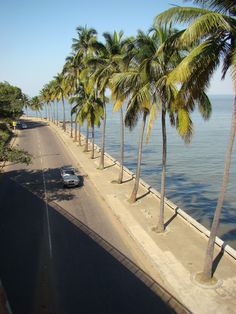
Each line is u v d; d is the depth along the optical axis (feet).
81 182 107.45
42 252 58.13
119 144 229.25
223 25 35.94
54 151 171.94
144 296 45.29
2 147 85.05
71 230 67.72
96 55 116.16
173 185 123.44
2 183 106.42
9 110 138.72
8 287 47.39
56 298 44.75
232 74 37.11
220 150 193.88
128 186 100.89
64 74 214.69
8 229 68.39
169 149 201.98
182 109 51.42
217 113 501.15
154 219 72.79
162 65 58.18
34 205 84.02
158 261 54.24
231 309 42.42
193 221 67.87
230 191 114.32
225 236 78.69
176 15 37.73
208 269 48.37
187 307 42.91
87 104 138.00
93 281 48.88
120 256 56.49
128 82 68.39
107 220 73.51
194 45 42.34
